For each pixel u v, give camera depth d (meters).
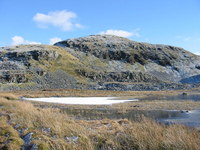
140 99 50.97
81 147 9.64
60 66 130.25
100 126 14.76
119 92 76.94
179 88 98.12
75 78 112.75
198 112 27.92
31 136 11.05
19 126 13.09
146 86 99.31
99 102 44.84
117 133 11.49
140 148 9.05
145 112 29.33
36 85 93.62
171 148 8.73
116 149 9.52
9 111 18.38
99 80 121.12
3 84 87.12
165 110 31.12
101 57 176.25
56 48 166.62
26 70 109.06
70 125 12.62
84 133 11.32
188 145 8.54
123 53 183.62
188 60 196.50
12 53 129.25
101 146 10.05
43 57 131.38
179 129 10.79
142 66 174.12
